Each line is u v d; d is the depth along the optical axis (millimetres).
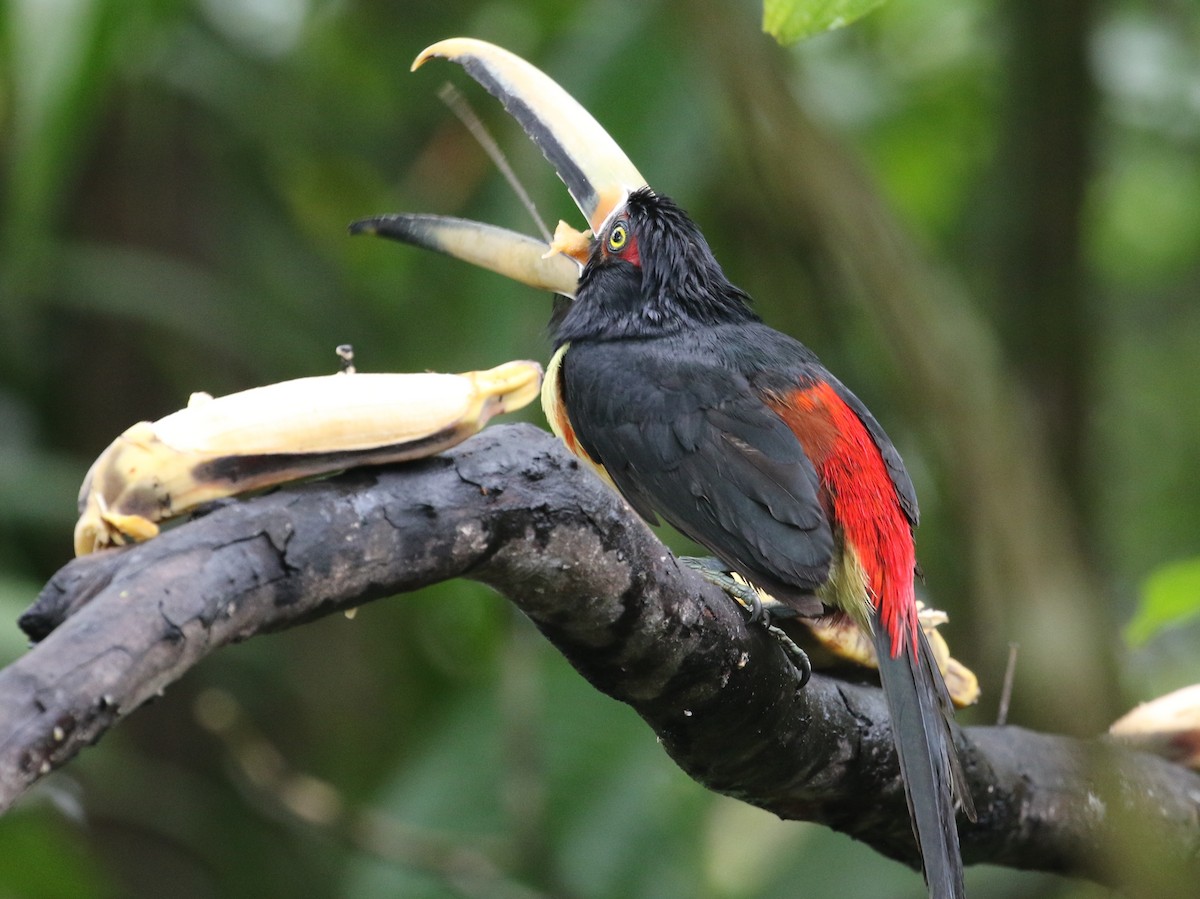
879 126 13414
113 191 12719
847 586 6859
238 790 12086
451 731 9711
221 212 12945
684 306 7949
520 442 5004
